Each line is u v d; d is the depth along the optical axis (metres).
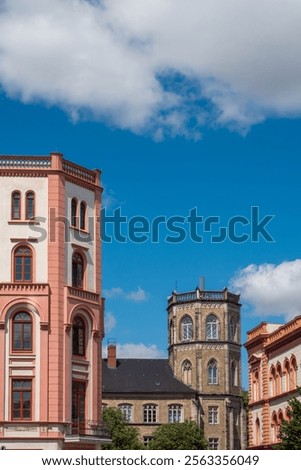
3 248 71.81
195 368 137.75
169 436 120.69
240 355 140.75
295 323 84.25
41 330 70.88
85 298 74.25
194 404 135.12
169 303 143.62
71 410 71.56
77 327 73.75
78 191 75.44
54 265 72.06
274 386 90.25
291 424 73.75
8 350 70.38
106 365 139.12
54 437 69.38
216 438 135.75
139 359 141.50
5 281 71.38
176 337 140.38
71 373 72.00
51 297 71.56
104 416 116.31
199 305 139.38
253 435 95.38
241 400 139.38
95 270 76.00
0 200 72.50
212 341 138.62
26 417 69.75
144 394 135.12
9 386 69.94
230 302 140.38
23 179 73.06
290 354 85.44
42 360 70.50
